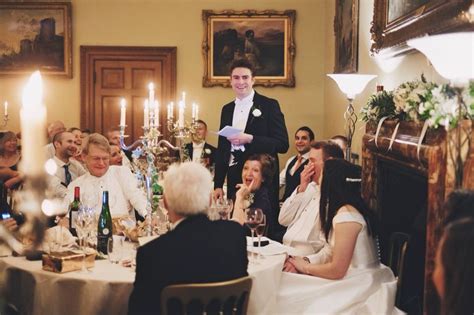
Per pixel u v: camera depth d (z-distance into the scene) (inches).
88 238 120.6
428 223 101.1
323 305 116.6
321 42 321.1
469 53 86.6
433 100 97.8
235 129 170.6
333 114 289.3
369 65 205.0
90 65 324.8
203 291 85.7
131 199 154.2
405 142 119.1
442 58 89.3
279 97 323.6
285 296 118.6
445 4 121.8
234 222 96.5
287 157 326.0
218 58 321.7
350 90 189.9
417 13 141.3
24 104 44.1
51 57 321.7
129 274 105.2
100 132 327.0
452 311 56.4
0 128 321.7
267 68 321.1
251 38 319.6
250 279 90.5
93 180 151.3
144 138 150.3
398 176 145.2
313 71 322.3
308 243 139.6
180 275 87.5
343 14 252.8
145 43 325.4
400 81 167.6
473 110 94.8
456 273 56.4
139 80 326.3
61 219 133.1
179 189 91.7
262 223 122.0
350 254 119.8
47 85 324.5
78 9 323.9
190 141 307.6
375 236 130.2
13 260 112.4
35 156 46.5
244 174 155.0
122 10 324.5
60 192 159.3
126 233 128.8
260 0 320.8
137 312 87.2
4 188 130.8
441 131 100.3
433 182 100.4
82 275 104.0
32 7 319.0
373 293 120.0
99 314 101.9
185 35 324.8
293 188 229.6
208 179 93.7
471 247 56.2
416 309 125.0
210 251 90.0
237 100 186.7
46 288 103.8
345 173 125.1
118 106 326.6
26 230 49.1
